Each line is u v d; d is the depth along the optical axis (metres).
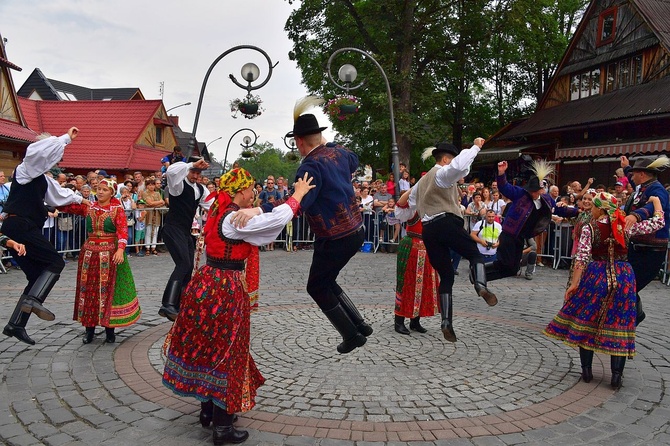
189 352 3.29
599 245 4.52
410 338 5.81
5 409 3.84
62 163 28.33
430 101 22.08
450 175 4.68
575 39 20.66
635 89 17.62
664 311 7.34
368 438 3.47
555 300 8.02
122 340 5.54
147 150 30.36
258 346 5.45
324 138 3.92
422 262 5.85
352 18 23.03
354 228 3.75
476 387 4.38
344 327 4.00
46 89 42.06
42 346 5.29
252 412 3.85
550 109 21.12
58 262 5.12
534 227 5.73
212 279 3.31
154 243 13.16
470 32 23.25
